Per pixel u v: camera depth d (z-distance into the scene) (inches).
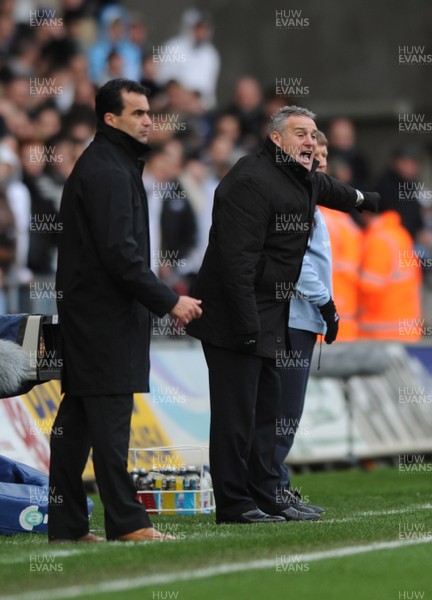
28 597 652.1
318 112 2586.1
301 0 2655.0
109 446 817.5
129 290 811.4
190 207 1795.0
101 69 2026.3
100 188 810.8
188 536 847.1
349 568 754.2
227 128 1995.6
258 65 2645.2
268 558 771.4
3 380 851.4
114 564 735.7
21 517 926.4
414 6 2637.8
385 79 2642.7
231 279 939.3
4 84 1847.9
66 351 831.1
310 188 974.4
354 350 1574.8
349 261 1673.2
